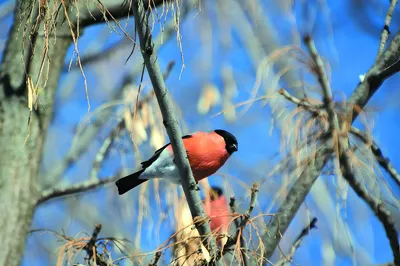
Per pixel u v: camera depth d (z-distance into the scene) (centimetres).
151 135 854
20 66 760
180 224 764
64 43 790
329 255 712
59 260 617
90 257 632
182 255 612
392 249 705
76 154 1005
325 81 664
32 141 743
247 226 622
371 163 673
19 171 726
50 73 770
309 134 665
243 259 608
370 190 675
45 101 762
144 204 767
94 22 834
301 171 661
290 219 672
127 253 668
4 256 684
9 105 748
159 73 668
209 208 760
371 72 761
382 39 802
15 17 793
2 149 732
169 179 884
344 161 665
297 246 717
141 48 650
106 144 945
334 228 717
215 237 620
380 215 692
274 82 678
